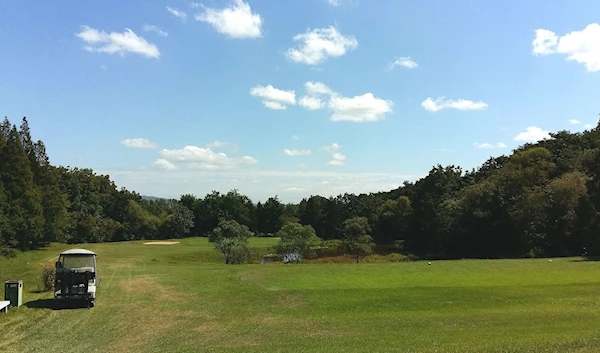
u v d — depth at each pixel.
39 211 59.09
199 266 38.50
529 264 33.16
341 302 22.41
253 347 14.18
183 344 15.10
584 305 19.86
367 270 31.52
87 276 21.64
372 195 112.81
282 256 63.28
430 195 83.88
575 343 11.83
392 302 22.09
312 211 108.75
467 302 21.70
